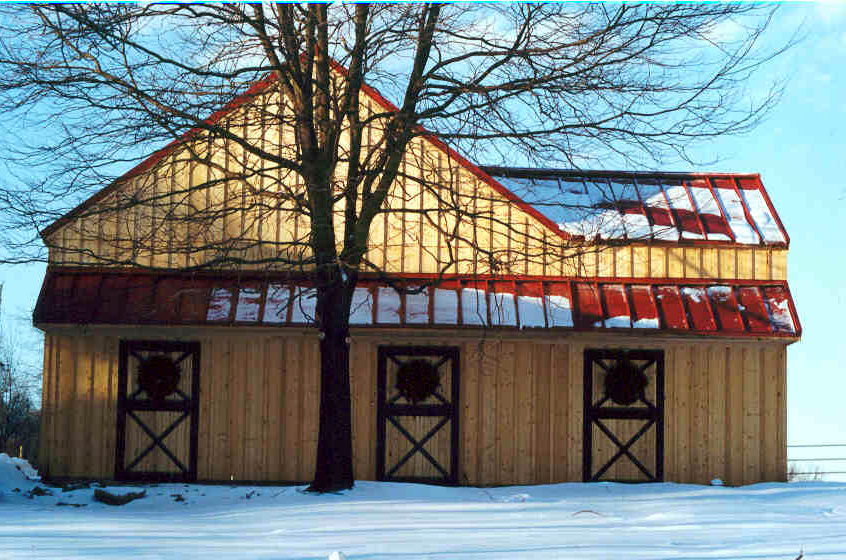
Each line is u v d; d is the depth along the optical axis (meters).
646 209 20.03
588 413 18.73
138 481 18.30
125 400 18.44
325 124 15.61
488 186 18.91
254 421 18.52
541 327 18.16
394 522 11.52
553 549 8.89
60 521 11.64
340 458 15.74
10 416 34.31
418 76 16.16
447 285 18.81
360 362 18.67
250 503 14.55
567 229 19.23
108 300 18.14
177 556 8.37
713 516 12.24
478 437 18.58
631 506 13.80
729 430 18.77
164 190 18.70
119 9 14.75
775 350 18.94
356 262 16.08
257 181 18.83
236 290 18.52
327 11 16.12
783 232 19.44
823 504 13.90
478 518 12.06
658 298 18.78
